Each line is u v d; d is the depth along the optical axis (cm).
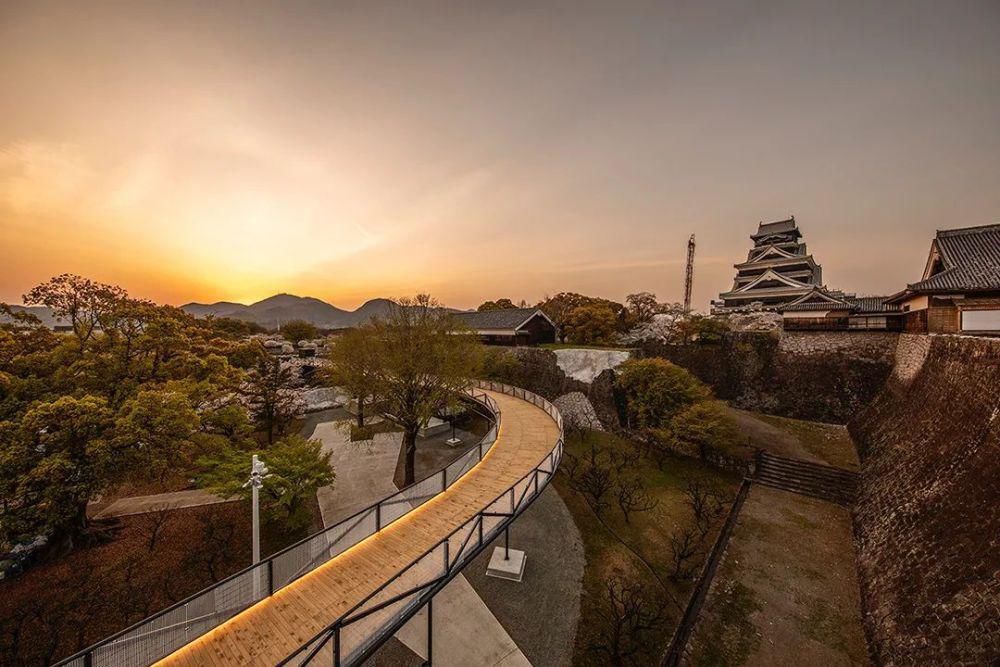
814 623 1234
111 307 1653
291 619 763
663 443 2434
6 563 1295
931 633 948
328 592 834
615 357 3269
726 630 1225
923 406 1817
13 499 1155
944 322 2153
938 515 1196
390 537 1029
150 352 1794
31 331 1662
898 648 1012
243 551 1476
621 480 2167
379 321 2130
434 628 1170
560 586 1371
